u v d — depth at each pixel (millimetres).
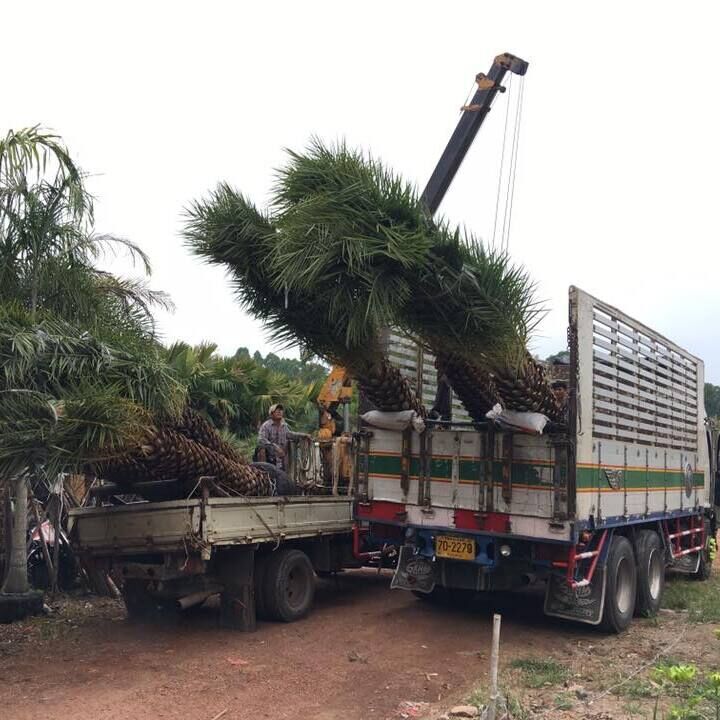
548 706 5566
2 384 5840
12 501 8203
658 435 9414
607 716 5348
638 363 8766
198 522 7172
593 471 7488
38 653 6945
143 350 6832
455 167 11508
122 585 8109
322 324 6770
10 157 7086
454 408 9570
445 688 6047
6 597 8094
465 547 7746
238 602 7781
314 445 10227
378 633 7770
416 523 8039
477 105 11414
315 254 5703
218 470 7887
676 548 10336
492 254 6305
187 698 5758
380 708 5582
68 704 5602
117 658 6789
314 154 6105
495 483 7527
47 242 7328
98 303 7820
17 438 5660
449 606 9102
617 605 7930
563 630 8047
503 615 8664
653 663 6770
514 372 6766
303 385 18047
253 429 16828
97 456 6129
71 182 7406
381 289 5840
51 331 6270
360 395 8688
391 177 6168
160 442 7227
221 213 6863
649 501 9008
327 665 6629
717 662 6832
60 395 5992
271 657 6852
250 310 7133
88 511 7848
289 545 8602
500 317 6184
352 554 9516
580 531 7168
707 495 11586
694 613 8891
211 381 15961
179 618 8289
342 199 5809
